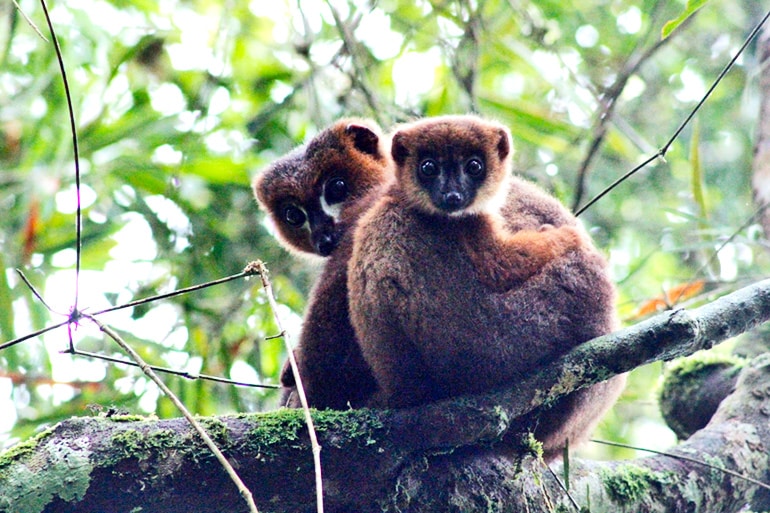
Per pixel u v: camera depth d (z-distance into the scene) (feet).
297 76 51.70
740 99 62.34
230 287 47.88
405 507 26.63
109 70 48.47
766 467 35.22
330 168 41.73
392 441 25.96
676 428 40.93
